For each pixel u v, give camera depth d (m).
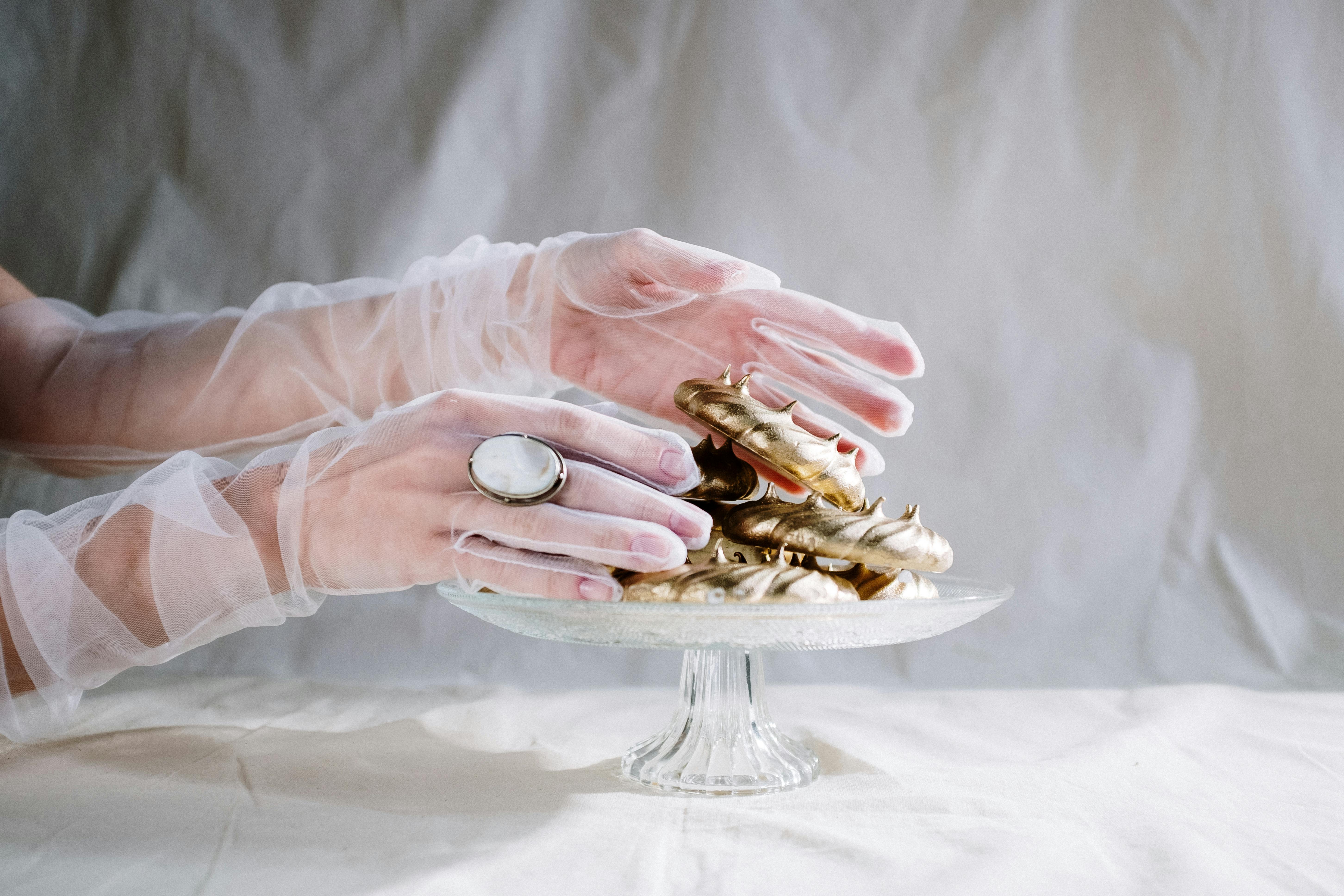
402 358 0.98
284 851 0.65
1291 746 0.84
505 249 0.99
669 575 0.68
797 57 1.30
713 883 0.63
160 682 1.06
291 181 1.35
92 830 0.67
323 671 1.22
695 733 0.78
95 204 1.37
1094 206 1.28
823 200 1.30
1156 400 1.26
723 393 0.75
